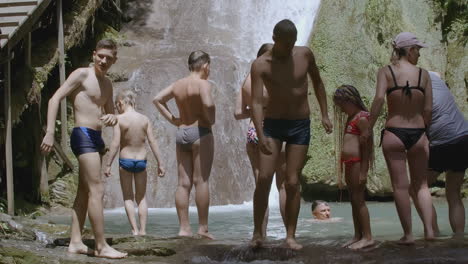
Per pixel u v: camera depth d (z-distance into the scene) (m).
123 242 6.36
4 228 6.46
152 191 13.17
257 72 5.61
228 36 17.97
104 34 16.91
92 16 15.40
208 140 6.95
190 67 7.06
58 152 12.34
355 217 5.95
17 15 10.49
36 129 12.16
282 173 6.67
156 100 7.18
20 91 11.51
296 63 5.61
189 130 6.95
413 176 6.12
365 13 15.45
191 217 10.16
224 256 5.61
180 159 7.05
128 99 7.92
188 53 16.70
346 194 14.11
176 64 15.79
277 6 18.84
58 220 10.48
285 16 18.66
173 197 13.16
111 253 5.59
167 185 13.30
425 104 6.08
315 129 14.16
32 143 12.22
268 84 5.64
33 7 10.71
